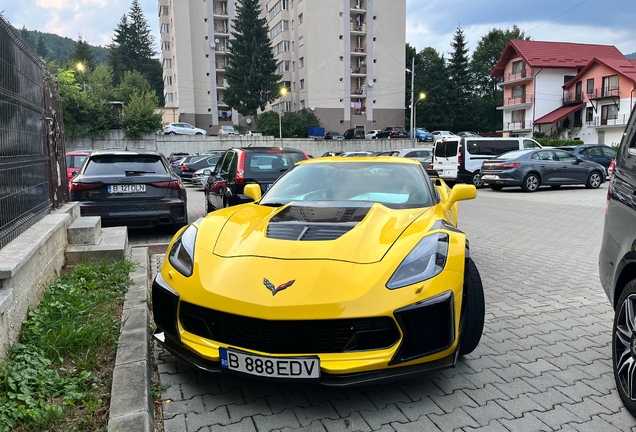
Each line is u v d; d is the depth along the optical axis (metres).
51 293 4.13
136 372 2.92
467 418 2.73
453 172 19.77
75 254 5.25
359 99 63.22
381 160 4.77
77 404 2.63
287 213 3.71
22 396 2.56
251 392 3.02
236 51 55.22
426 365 2.75
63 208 5.84
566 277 5.88
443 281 2.80
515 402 2.91
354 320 2.61
